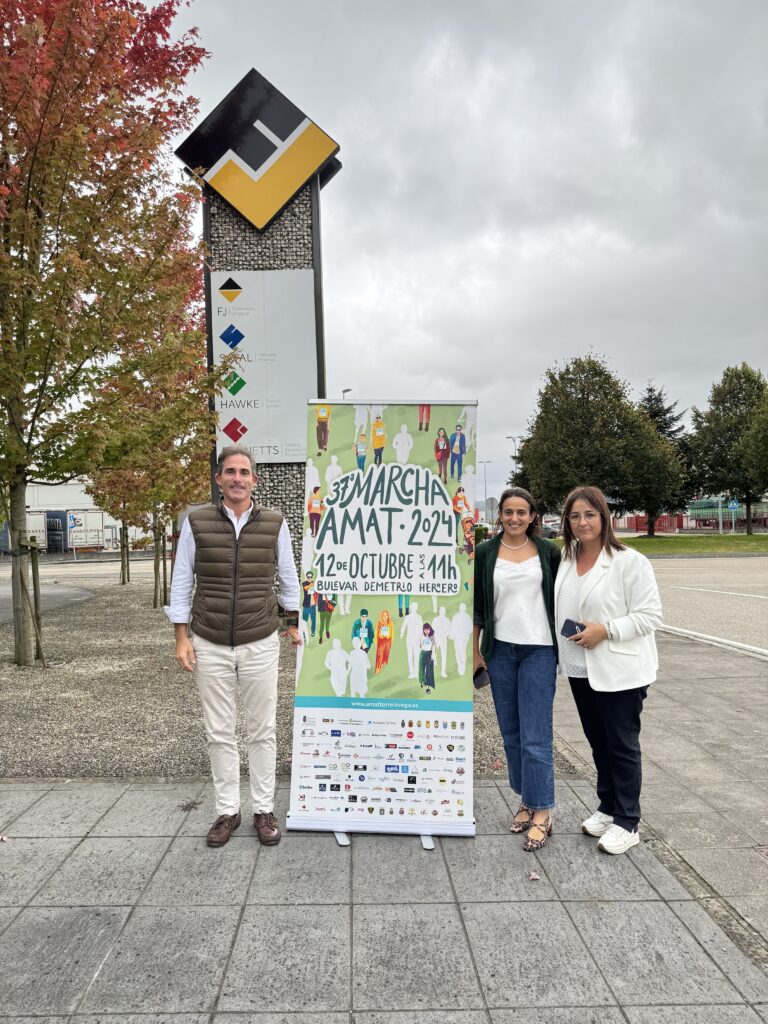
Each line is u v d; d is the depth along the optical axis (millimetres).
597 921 2664
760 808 3779
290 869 3057
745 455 40719
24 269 6781
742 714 5676
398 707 3541
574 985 2303
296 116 9648
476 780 4164
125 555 18938
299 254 9812
